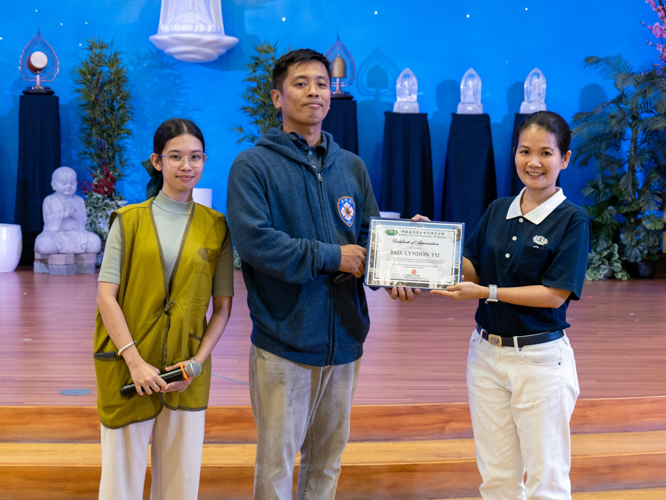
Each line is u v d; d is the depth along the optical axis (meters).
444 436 2.77
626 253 6.73
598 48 7.28
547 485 1.82
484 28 7.21
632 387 3.08
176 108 7.21
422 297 5.61
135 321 1.77
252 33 7.15
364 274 1.84
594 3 7.23
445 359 3.57
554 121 1.79
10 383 2.96
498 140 7.34
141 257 1.76
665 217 7.21
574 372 1.89
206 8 6.84
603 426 2.88
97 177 6.82
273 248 1.68
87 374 3.13
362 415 2.72
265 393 1.81
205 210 1.89
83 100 7.07
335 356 1.85
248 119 7.27
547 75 7.29
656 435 2.83
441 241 1.83
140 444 1.79
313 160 1.85
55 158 6.70
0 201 7.19
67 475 2.37
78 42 7.05
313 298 1.80
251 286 1.84
